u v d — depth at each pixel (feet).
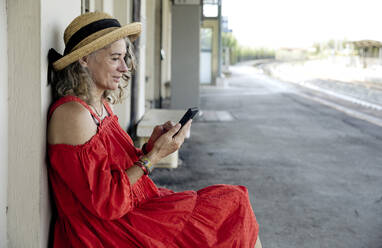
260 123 32.22
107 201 5.81
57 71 6.46
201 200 6.79
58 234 6.40
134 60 7.22
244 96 57.31
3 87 5.85
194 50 33.24
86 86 6.24
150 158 6.49
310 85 86.28
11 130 6.03
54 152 5.98
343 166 19.25
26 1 5.84
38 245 6.22
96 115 6.42
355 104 48.29
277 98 54.70
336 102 50.37
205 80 72.02
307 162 19.86
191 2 32.81
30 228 6.20
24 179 6.09
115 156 6.60
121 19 17.37
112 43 6.29
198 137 25.61
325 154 21.72
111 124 6.98
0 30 5.70
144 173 6.47
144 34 22.71
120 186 5.94
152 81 36.88
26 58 5.92
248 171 17.88
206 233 6.44
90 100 6.37
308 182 16.47
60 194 6.23
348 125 32.09
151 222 6.33
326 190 15.47
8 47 5.92
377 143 25.04
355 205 13.87
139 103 21.16
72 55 6.12
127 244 6.15
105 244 6.15
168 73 56.44
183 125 6.98
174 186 15.38
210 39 70.69
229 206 6.79
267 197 14.44
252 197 14.38
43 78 6.07
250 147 23.00
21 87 5.96
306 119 35.01
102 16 6.44
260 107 43.62
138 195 6.75
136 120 19.98
